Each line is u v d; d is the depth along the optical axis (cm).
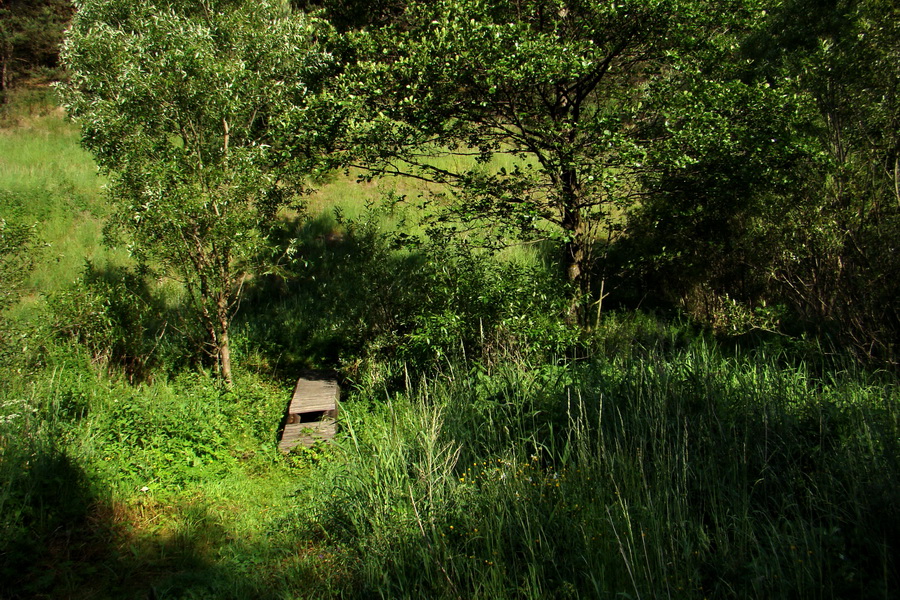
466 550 390
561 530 387
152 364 891
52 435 564
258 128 884
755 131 711
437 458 472
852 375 588
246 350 978
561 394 550
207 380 783
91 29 780
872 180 675
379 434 569
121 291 869
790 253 757
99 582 430
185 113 755
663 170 723
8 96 2094
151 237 705
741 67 802
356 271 949
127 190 715
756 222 806
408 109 716
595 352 768
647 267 996
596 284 1105
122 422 639
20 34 2230
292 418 702
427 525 413
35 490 490
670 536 347
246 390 790
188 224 709
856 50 671
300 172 815
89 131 748
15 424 564
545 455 492
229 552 466
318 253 1302
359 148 752
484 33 677
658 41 746
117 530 496
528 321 707
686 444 438
